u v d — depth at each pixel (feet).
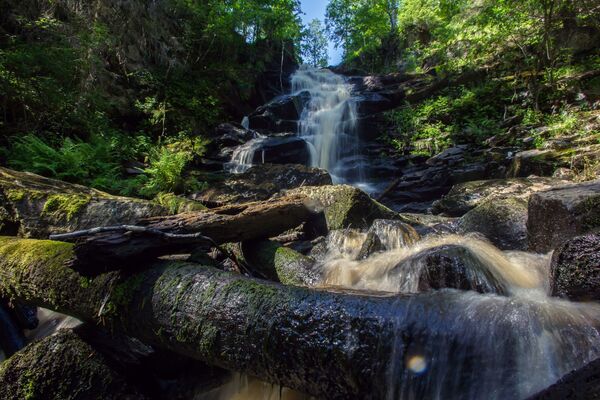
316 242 15.85
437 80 50.03
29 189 15.38
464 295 6.02
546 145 29.63
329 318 5.85
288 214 14.42
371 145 43.73
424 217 19.81
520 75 42.32
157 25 44.55
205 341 6.83
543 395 3.96
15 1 29.78
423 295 6.03
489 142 35.06
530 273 9.50
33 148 24.06
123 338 8.92
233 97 51.29
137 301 7.89
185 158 30.35
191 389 8.58
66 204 14.65
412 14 65.36
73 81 29.94
